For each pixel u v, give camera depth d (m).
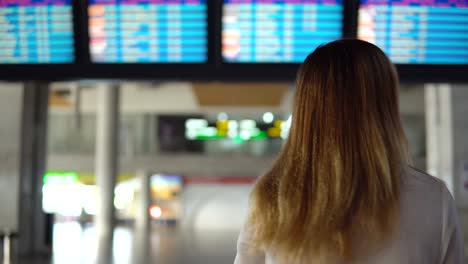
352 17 5.06
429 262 1.33
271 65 5.17
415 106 30.22
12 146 12.82
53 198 36.66
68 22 5.28
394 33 5.09
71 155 33.91
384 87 1.45
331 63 1.45
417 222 1.33
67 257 14.08
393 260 1.31
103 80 5.40
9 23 5.32
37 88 13.61
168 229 35.25
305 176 1.40
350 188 1.34
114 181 30.31
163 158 34.25
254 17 5.15
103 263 13.61
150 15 5.23
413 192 1.36
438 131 9.49
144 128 37.56
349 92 1.42
